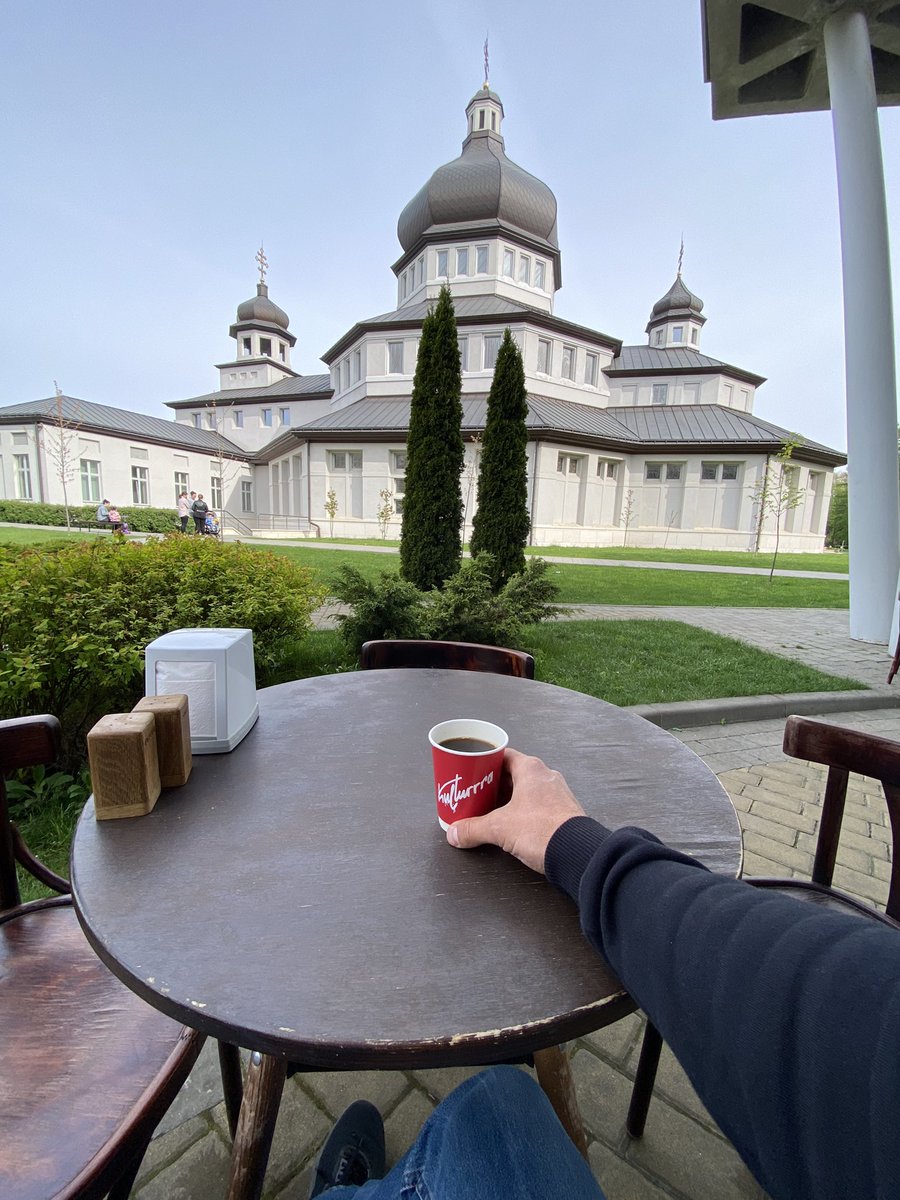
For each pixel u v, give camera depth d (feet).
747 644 20.36
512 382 23.72
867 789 10.36
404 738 4.40
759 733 13.15
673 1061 5.14
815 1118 1.19
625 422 91.86
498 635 15.51
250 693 4.52
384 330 87.86
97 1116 2.62
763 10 20.88
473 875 2.73
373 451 80.28
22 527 75.92
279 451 105.40
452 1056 1.91
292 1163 4.23
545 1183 2.10
